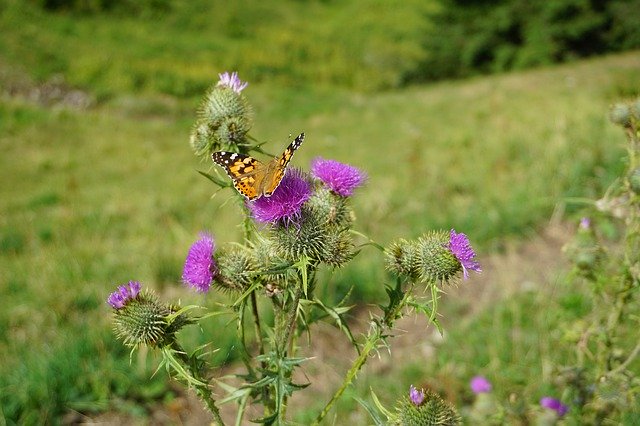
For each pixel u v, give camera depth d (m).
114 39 6.29
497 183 2.07
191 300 1.33
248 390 0.75
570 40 6.11
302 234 0.76
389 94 6.12
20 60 5.36
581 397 0.89
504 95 4.55
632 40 6.13
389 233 1.78
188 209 2.36
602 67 5.52
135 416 1.14
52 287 1.62
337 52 7.07
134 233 2.10
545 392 1.03
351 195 0.81
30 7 6.27
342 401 1.10
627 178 0.88
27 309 1.51
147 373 1.20
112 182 3.07
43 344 1.32
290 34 7.33
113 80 5.38
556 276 1.40
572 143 2.11
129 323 0.77
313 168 0.82
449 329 1.29
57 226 2.22
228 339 1.22
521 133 2.61
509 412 0.91
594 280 0.92
